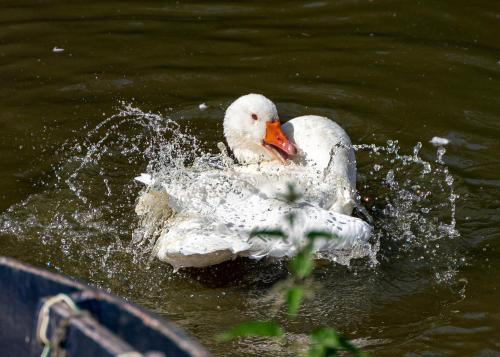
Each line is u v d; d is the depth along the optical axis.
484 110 13.16
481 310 8.67
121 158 12.02
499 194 11.02
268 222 8.68
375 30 15.96
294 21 16.44
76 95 13.77
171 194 9.15
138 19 16.58
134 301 8.91
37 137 12.51
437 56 14.90
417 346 8.05
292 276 9.36
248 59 14.95
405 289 9.12
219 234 8.53
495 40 15.45
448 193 11.10
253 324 4.59
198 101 13.59
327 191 9.80
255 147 11.31
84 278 9.30
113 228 10.34
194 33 15.96
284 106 13.37
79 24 16.36
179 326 8.44
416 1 17.14
